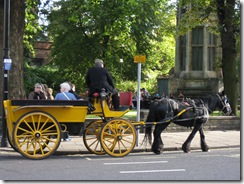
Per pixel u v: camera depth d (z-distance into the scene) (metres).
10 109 11.74
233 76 22.59
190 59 26.33
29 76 37.59
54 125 11.96
